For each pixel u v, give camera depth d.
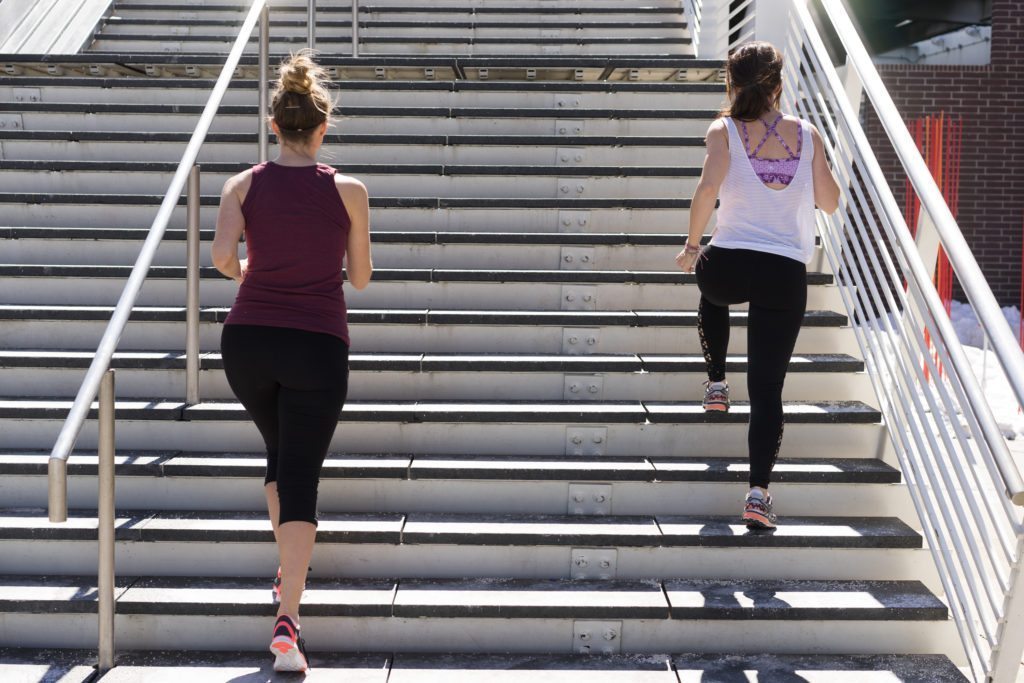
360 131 5.66
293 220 3.07
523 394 4.12
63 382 4.10
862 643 3.33
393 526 3.53
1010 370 2.68
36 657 3.25
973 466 3.07
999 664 2.92
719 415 3.87
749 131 3.57
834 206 3.63
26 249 4.73
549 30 8.05
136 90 5.97
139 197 4.93
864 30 13.34
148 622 3.30
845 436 3.94
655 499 3.72
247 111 5.68
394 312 4.30
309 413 3.05
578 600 3.33
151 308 4.33
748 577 3.54
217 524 3.53
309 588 3.40
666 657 3.29
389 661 3.24
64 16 7.41
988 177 13.30
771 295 3.51
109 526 3.12
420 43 7.73
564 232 4.93
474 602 3.30
